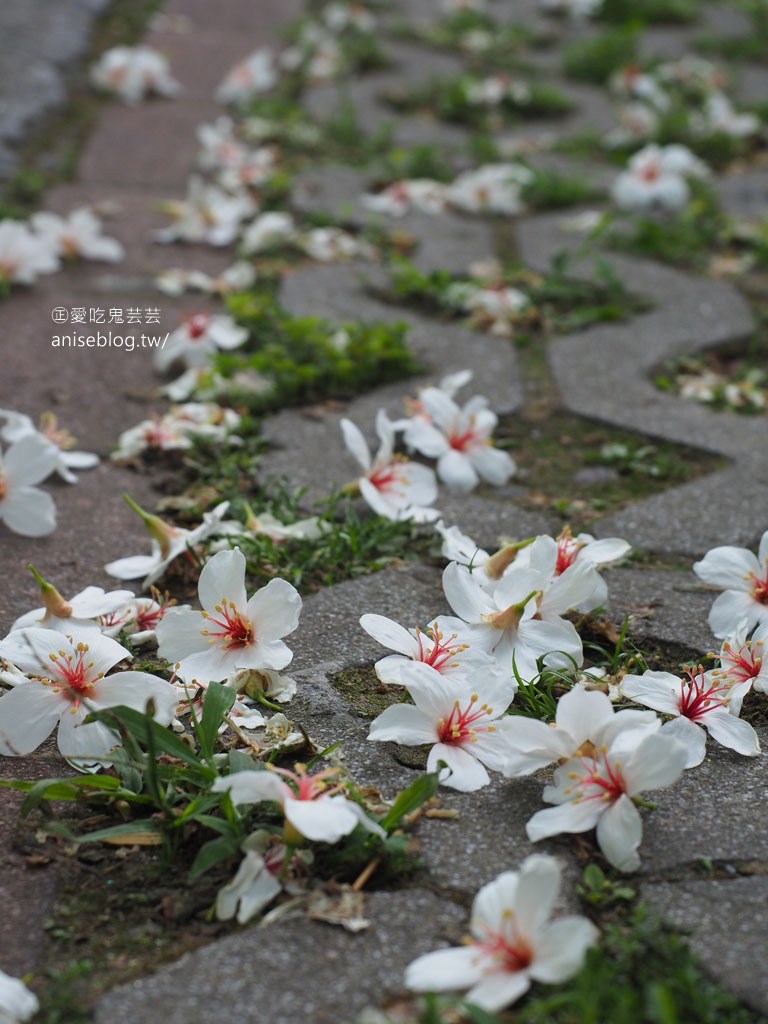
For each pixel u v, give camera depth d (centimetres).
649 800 73
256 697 76
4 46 181
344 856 69
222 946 67
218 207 131
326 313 113
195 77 189
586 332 113
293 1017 65
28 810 70
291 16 229
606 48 211
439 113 183
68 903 69
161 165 152
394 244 132
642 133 173
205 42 208
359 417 100
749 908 68
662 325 115
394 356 103
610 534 89
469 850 71
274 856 69
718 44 229
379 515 90
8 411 97
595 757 71
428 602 83
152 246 128
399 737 73
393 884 69
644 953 67
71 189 141
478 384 104
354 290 120
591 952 66
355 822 68
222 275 122
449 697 73
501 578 79
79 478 93
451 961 65
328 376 103
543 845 71
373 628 76
